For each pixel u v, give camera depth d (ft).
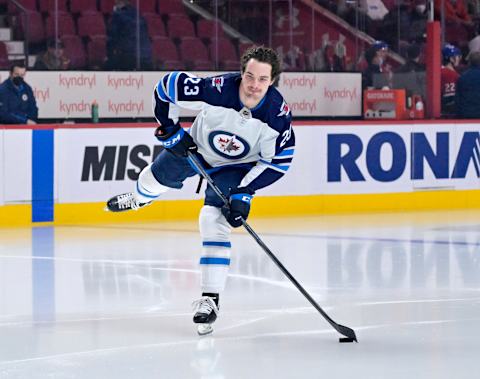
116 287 29.63
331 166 50.78
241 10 57.77
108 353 21.18
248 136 22.56
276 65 21.86
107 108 53.78
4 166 44.60
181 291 28.91
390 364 20.21
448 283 30.45
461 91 55.62
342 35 58.59
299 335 22.97
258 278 31.19
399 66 59.93
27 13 53.36
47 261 34.83
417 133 52.49
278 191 49.67
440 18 61.62
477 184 54.03
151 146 47.44
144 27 54.85
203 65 57.16
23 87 49.32
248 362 20.36
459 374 19.43
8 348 21.71
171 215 47.85
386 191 52.01
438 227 44.73
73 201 46.06
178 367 19.95
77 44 54.29
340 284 30.27
